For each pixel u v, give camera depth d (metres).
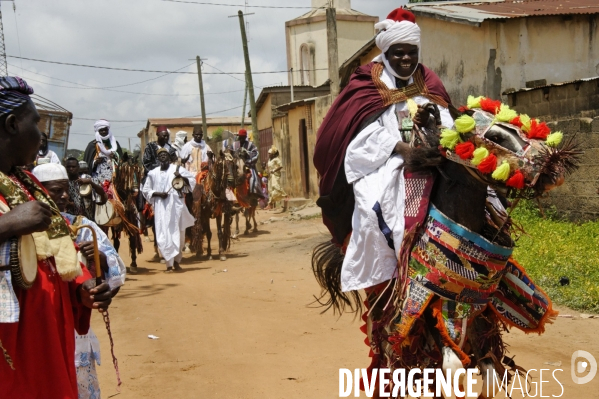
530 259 9.41
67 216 4.46
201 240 14.12
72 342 3.21
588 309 7.64
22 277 2.87
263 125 33.09
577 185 12.16
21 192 3.03
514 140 3.82
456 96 16.33
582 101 12.17
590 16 15.30
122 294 10.26
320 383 5.77
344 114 4.91
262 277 11.21
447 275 3.98
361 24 37.22
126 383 5.93
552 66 15.29
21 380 2.95
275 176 24.12
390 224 4.32
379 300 4.50
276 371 6.14
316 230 17.25
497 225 4.11
